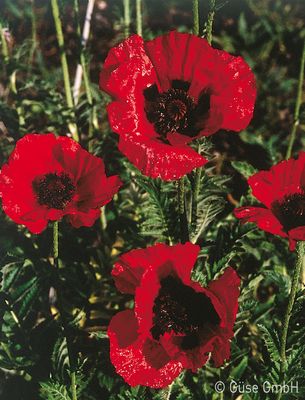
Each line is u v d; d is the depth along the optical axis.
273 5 1.37
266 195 0.57
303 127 1.19
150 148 0.54
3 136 1.05
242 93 0.56
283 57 1.30
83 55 0.92
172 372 0.56
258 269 0.86
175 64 0.58
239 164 0.85
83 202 0.63
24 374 0.79
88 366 0.79
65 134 1.01
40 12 1.33
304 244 0.58
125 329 0.56
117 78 0.57
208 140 0.61
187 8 1.39
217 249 0.67
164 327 0.56
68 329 0.67
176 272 0.54
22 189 0.64
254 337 0.84
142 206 0.88
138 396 0.68
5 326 0.75
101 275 0.89
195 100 0.59
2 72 1.11
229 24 1.35
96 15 1.36
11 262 0.77
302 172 0.58
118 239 0.94
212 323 0.55
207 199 0.69
